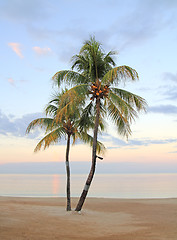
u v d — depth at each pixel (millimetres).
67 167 17375
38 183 98250
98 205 21453
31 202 22141
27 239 8797
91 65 16859
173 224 13102
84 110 17766
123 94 16344
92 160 16109
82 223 13125
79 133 18188
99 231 11367
